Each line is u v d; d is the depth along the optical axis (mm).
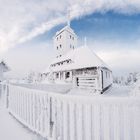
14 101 5980
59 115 3371
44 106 3898
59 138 3312
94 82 18578
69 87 19406
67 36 34688
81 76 20062
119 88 25562
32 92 4527
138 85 9641
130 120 2541
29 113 4645
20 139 3717
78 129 2908
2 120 5328
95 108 2768
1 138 3766
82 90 19406
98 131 2715
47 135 3682
